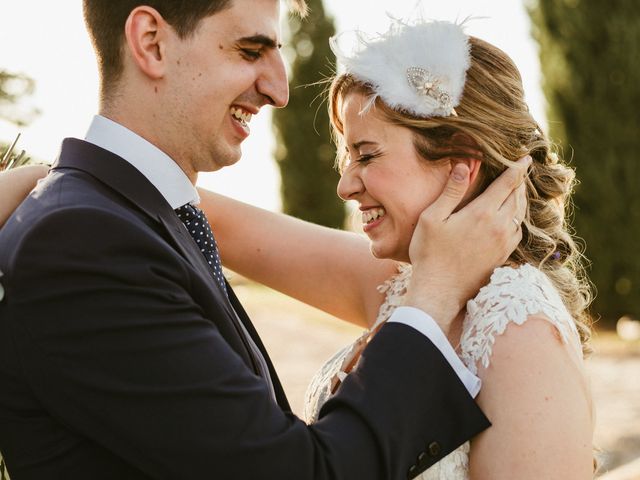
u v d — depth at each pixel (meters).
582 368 1.80
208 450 1.51
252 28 1.83
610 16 11.57
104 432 1.53
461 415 1.70
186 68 1.82
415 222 1.96
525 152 1.97
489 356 1.77
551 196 2.10
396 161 1.94
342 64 1.98
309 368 8.48
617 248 11.88
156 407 1.51
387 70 1.90
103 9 1.83
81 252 1.54
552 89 11.91
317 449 1.57
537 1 11.95
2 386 1.60
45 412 1.60
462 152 1.90
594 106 11.72
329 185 17.55
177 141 1.88
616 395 7.18
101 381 1.51
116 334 1.52
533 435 1.69
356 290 2.47
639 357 9.03
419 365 1.69
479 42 2.00
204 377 1.54
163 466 1.52
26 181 1.90
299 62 17.22
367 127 1.96
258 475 1.52
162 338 1.54
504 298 1.80
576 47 11.70
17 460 1.64
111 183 1.74
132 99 1.85
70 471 1.60
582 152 11.83
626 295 11.92
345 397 1.65
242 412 1.54
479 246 1.84
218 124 1.88
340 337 10.57
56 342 1.52
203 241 1.96
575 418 1.71
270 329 11.20
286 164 17.61
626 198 11.80
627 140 11.71
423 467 1.68
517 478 1.69
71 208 1.58
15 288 1.55
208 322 1.62
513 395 1.72
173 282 1.62
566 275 2.04
